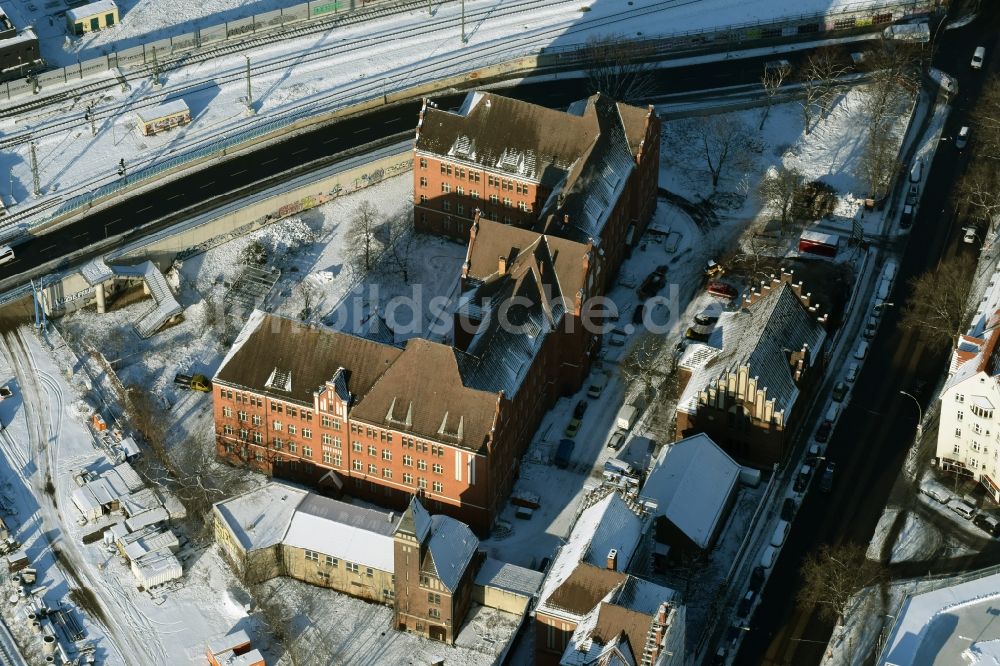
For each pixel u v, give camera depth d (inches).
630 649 7170.3
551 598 7608.3
